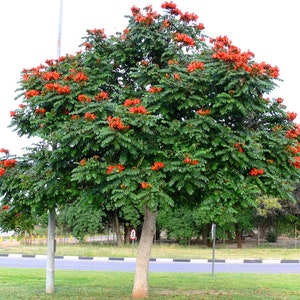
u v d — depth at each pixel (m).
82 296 10.68
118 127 7.89
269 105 9.30
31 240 35.78
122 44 9.80
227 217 9.01
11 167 9.52
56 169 9.03
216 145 8.42
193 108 8.94
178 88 8.54
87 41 10.13
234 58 8.41
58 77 9.37
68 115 9.03
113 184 8.34
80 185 9.20
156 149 8.61
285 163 9.23
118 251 28.03
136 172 8.20
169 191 8.76
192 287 12.58
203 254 26.91
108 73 9.70
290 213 32.75
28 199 9.26
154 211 9.20
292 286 13.06
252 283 13.60
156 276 15.31
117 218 34.38
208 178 8.70
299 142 9.64
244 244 37.75
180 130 8.51
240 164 8.52
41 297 10.50
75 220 33.44
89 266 19.92
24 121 9.84
